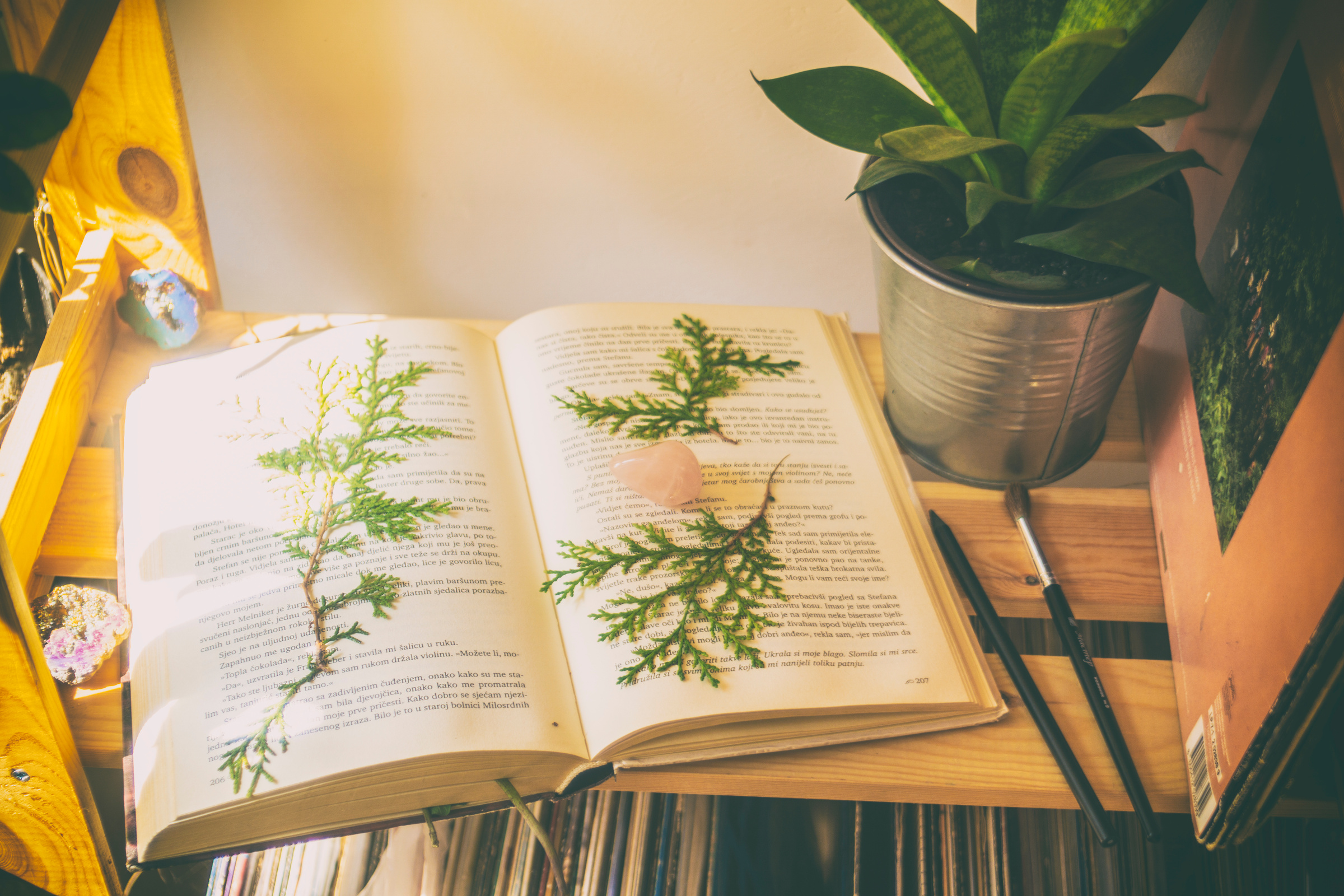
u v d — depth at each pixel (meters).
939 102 0.56
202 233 0.70
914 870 0.64
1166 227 0.55
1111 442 0.67
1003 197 0.55
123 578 0.60
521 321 0.68
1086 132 0.54
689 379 0.66
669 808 0.65
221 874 0.64
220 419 0.64
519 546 0.61
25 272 0.68
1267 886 0.61
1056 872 0.64
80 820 0.57
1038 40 0.58
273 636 0.58
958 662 0.59
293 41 0.71
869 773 0.58
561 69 0.72
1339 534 0.50
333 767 0.55
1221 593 0.57
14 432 0.62
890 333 0.62
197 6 0.69
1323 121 0.53
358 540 0.60
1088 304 0.56
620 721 0.57
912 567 0.61
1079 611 0.63
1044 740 0.59
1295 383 0.54
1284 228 0.55
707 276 0.81
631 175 0.76
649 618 0.59
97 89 0.65
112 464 0.66
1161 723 0.59
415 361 0.66
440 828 0.65
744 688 0.57
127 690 0.58
